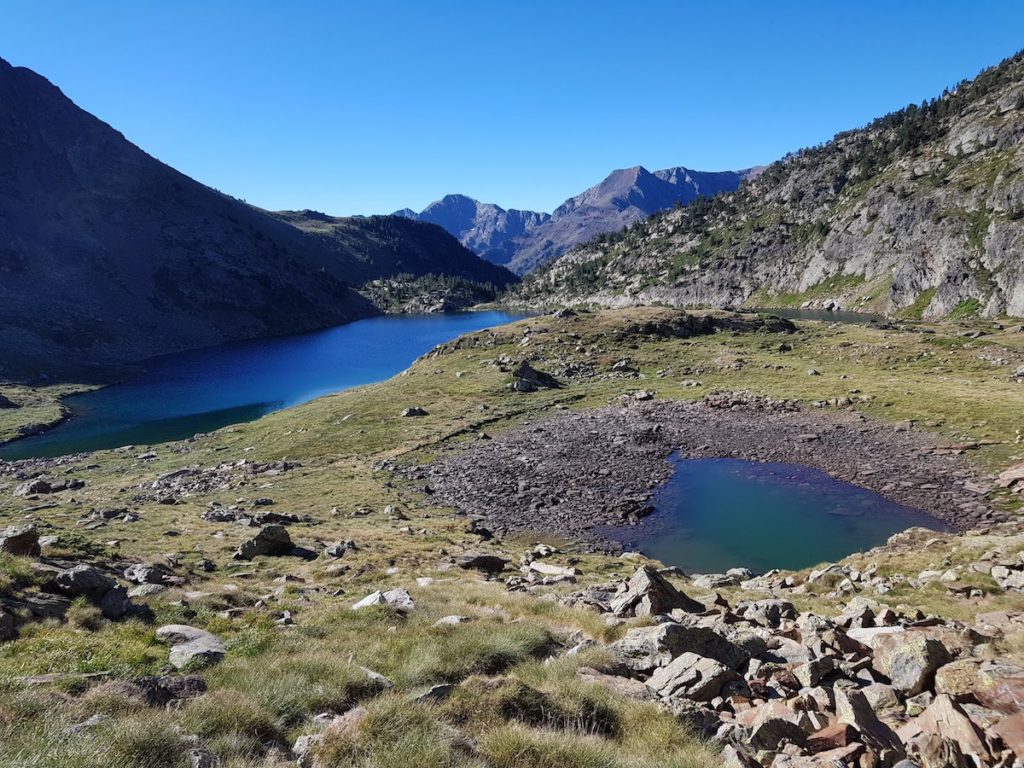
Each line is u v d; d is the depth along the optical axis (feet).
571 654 46.19
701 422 240.94
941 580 84.43
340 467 214.90
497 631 50.62
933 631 50.60
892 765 28.91
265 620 57.82
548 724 33.53
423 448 231.09
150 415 396.78
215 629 54.34
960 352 330.54
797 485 170.81
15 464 267.59
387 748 28.25
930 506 146.82
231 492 187.21
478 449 223.92
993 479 157.28
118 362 644.27
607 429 238.48
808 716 34.65
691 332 445.78
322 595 76.38
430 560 105.19
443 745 28.12
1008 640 47.42
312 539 119.55
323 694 36.45
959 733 31.73
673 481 180.86
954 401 231.71
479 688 36.06
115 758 25.16
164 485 203.72
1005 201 628.28
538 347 411.75
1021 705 33.58
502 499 172.35
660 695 40.04
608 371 362.74
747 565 125.39
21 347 587.27
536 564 108.17
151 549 101.09
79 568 57.88
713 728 34.94
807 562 124.77
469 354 418.72
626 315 469.98
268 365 608.60
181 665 42.32
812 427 221.46
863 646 47.93
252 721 31.68
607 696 37.11
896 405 236.43
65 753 24.52
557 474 191.21
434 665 42.14
